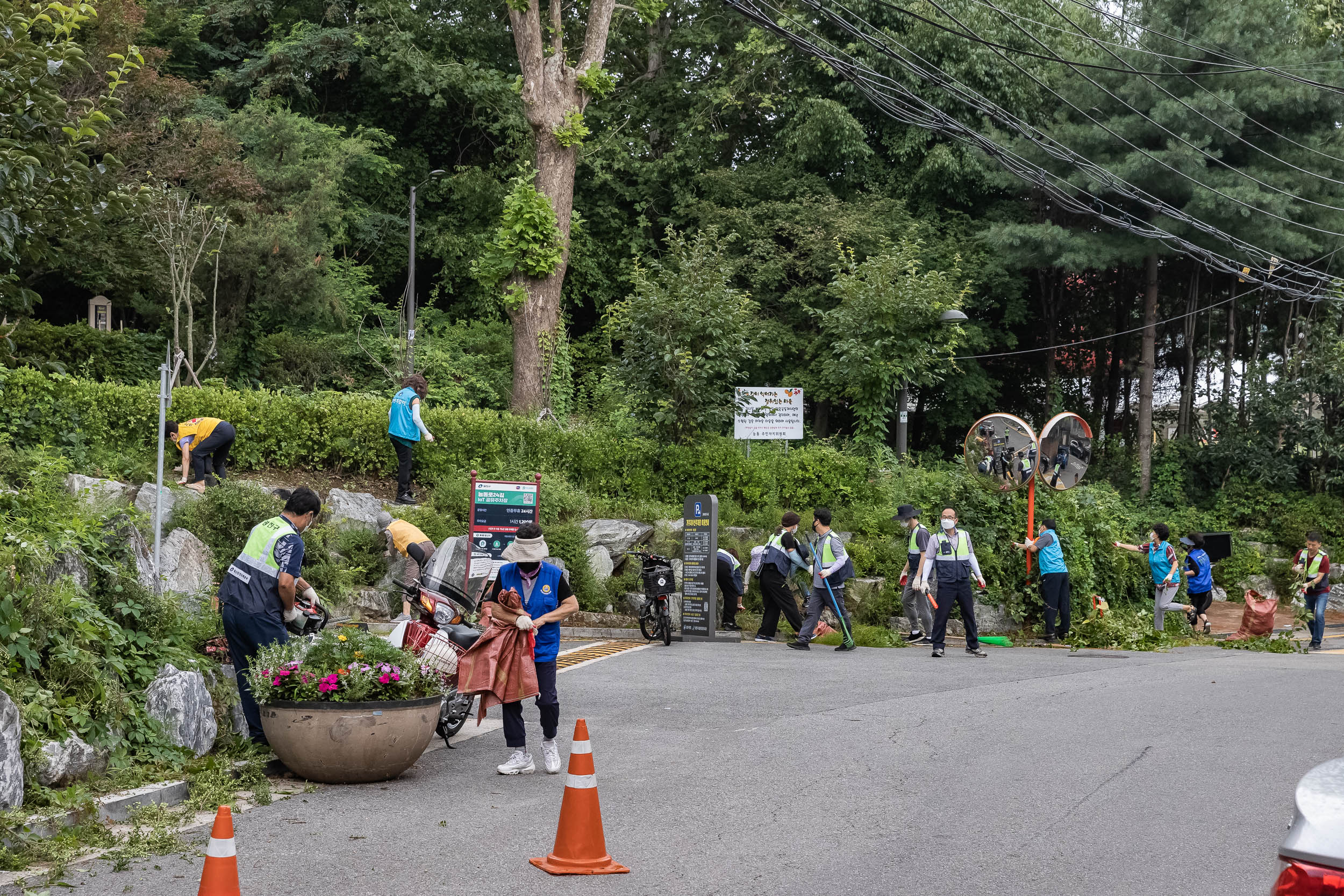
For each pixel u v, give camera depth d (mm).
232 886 3844
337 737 6637
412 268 26188
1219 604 25547
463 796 6516
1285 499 30156
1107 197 28797
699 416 19250
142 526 11664
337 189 26234
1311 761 7219
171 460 14828
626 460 18875
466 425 17391
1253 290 30828
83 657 6492
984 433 19203
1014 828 5734
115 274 21656
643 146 33156
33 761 5676
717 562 16125
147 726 6680
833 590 14500
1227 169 27266
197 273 22922
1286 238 26531
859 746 7852
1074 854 5293
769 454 20109
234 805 6230
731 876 4980
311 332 26281
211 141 22578
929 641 16500
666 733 8367
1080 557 19188
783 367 30516
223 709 7484
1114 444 33969
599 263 32656
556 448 18250
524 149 31766
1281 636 17359
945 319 21516
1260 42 27250
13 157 6883
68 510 8195
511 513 13422
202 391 15664
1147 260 32125
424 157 33406
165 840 5301
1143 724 8516
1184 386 34281
